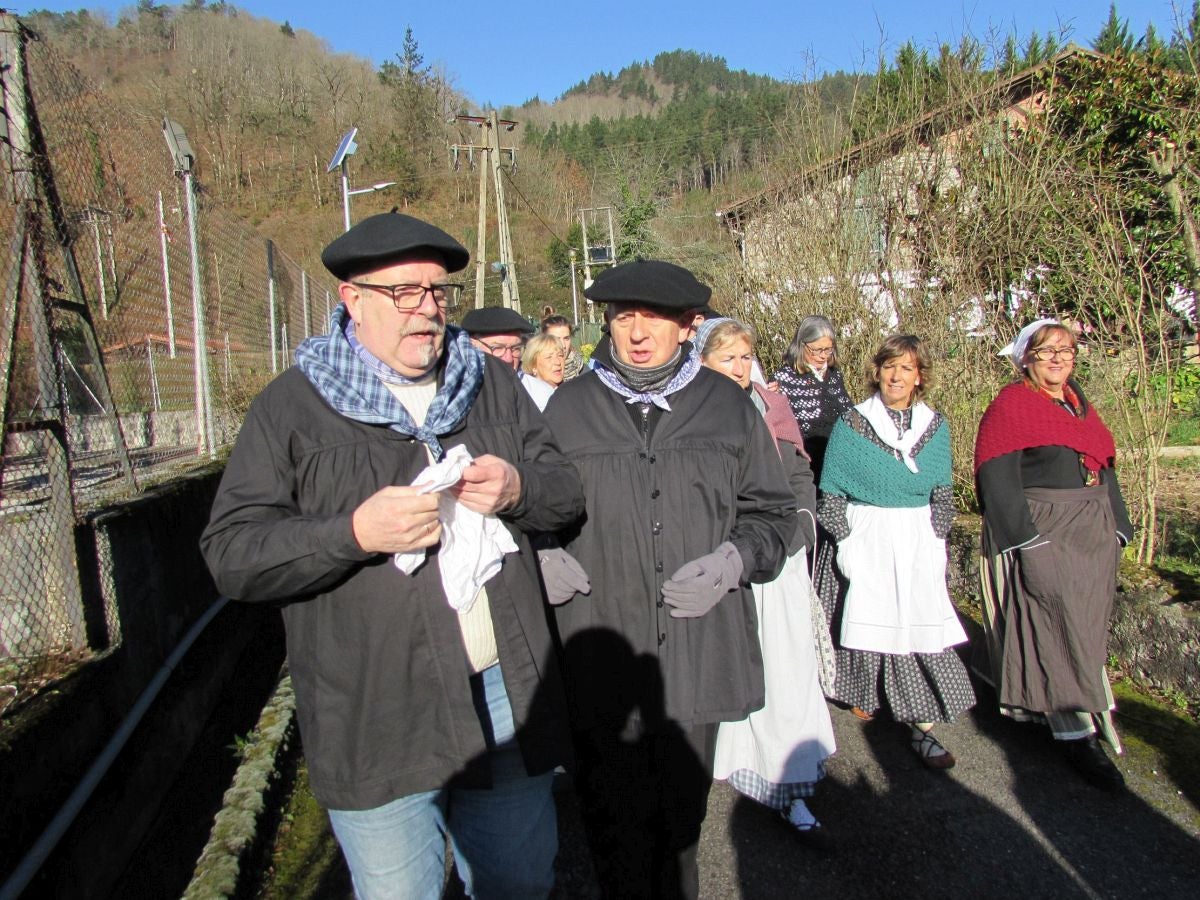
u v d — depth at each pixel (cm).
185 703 395
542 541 227
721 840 294
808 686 292
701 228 1380
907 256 756
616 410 230
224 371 659
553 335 467
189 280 568
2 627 277
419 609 174
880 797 316
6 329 277
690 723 219
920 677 340
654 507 222
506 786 193
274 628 594
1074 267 569
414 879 181
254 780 303
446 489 174
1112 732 320
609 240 3462
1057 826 292
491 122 2602
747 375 318
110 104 414
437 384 192
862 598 343
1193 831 285
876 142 780
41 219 296
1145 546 451
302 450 175
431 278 176
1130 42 765
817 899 261
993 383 604
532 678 188
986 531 347
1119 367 481
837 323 788
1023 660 327
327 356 182
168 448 527
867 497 343
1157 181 598
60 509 296
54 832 249
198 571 459
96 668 295
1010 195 649
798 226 843
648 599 221
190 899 234
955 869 272
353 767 172
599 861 229
